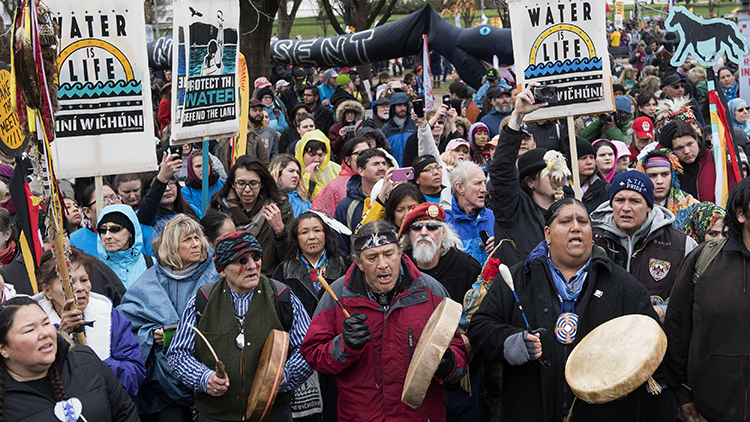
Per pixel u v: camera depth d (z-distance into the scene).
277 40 16.61
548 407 3.54
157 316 4.31
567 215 3.57
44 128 3.40
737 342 3.44
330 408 4.59
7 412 3.07
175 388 4.27
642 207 4.22
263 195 5.92
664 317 4.04
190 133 5.71
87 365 3.31
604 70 5.57
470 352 4.27
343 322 3.64
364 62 15.42
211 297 4.04
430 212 4.32
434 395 3.74
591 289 3.58
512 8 5.61
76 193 7.50
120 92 5.28
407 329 3.69
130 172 5.35
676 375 3.71
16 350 3.07
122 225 5.00
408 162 7.61
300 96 16.09
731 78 11.62
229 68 5.97
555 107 5.62
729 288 3.46
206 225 5.11
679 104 7.27
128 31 5.27
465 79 14.27
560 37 5.56
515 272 3.80
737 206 3.45
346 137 10.28
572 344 3.54
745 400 3.42
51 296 3.93
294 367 3.97
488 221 5.38
